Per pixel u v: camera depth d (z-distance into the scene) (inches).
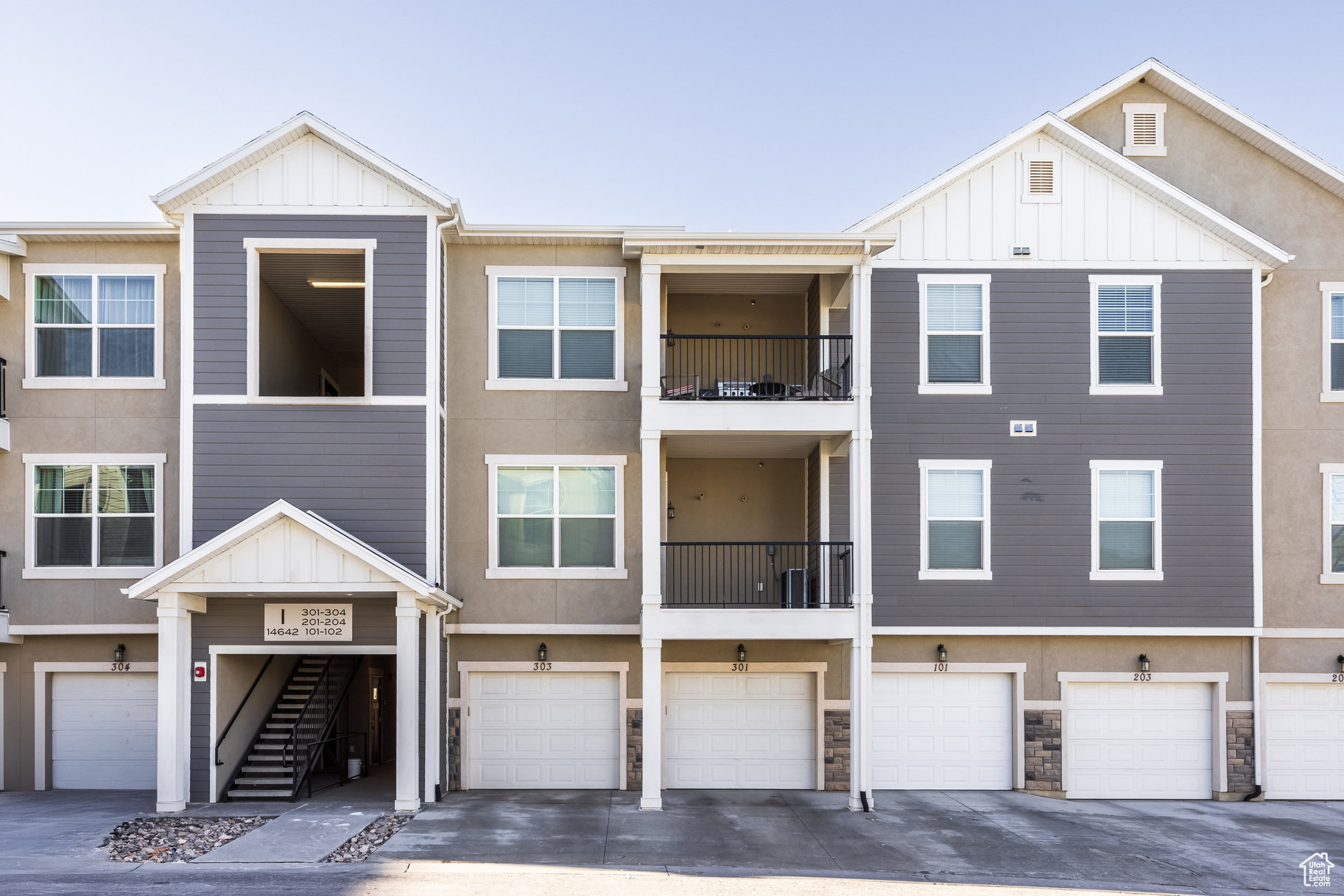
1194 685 627.5
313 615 563.8
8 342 613.3
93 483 611.2
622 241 615.5
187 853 448.5
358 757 724.0
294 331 692.7
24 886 394.6
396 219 585.3
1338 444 638.5
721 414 577.3
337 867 426.3
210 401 573.6
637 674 619.5
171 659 535.8
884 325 624.7
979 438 620.7
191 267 577.3
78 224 606.2
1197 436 623.2
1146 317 629.3
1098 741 621.3
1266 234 658.8
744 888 410.6
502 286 631.2
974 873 440.8
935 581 614.5
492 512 617.3
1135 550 620.7
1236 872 451.5
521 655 617.9
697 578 661.9
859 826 521.0
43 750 611.8
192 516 567.8
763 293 676.7
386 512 574.2
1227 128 667.4
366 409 579.2
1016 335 625.6
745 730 625.9
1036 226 631.2
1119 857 472.4
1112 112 676.1
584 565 620.7
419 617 568.4
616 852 461.1
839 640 591.8
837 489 614.9
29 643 615.2
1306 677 626.8
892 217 626.2
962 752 623.5
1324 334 645.3
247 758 594.6
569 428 625.3
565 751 618.5
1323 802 613.9
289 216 582.2
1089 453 621.6
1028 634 614.2
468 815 531.5
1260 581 618.5
